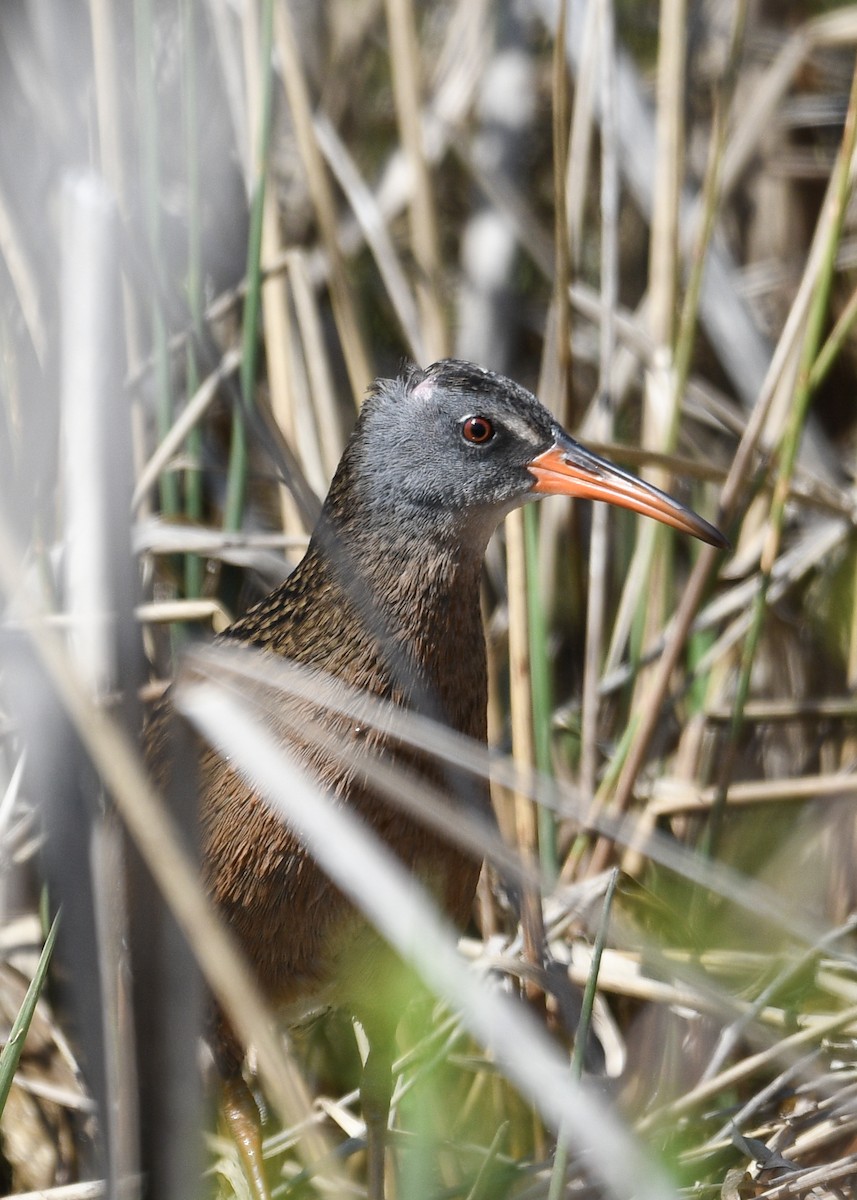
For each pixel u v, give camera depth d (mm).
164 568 9398
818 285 8391
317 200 10172
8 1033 7977
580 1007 7699
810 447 11148
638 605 9445
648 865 8734
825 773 10289
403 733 5980
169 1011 5180
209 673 6859
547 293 12625
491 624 10680
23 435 8719
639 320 11422
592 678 9156
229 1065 7453
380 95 13000
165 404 8883
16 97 9984
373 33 12945
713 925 8703
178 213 10617
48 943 6219
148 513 9344
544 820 8500
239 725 5168
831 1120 7328
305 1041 8742
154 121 8719
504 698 10438
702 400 11164
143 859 6645
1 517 4902
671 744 10086
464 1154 7895
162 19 10656
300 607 7523
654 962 6023
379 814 6977
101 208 5645
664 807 8953
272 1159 8180
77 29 9625
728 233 12492
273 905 6969
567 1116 4684
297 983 7250
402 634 7527
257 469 11102
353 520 7793
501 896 8680
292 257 10016
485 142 12438
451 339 11438
